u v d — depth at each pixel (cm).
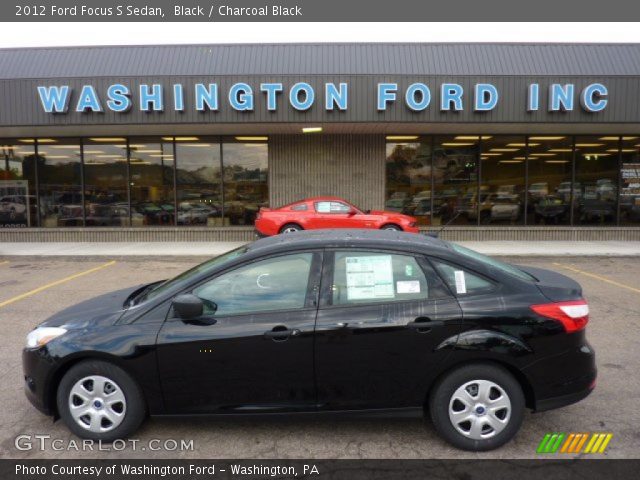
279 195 1505
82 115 1254
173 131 1424
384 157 1495
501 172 1493
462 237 1492
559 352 329
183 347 329
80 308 385
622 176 1495
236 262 348
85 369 337
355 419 334
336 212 1316
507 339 323
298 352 327
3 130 1367
